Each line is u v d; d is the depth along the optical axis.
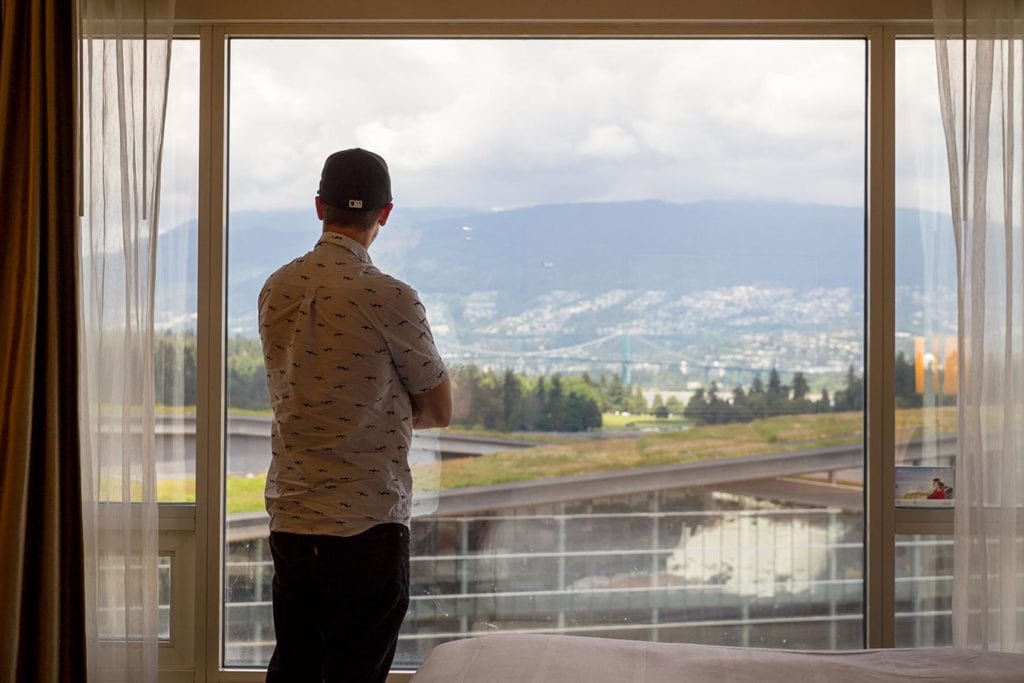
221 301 3.04
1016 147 2.83
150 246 2.84
